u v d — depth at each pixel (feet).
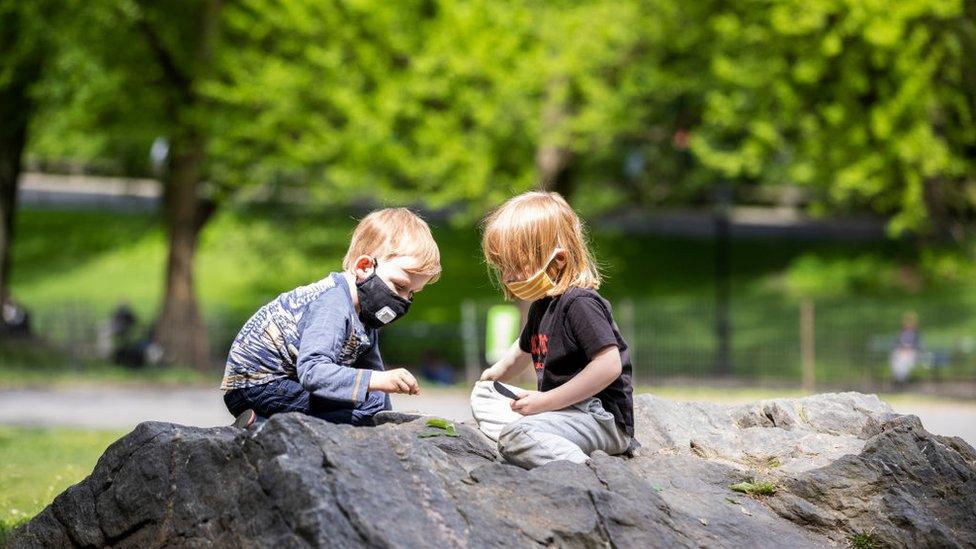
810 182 75.41
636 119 74.28
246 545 12.54
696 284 116.98
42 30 67.92
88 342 81.00
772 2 66.03
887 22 63.36
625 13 68.90
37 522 14.99
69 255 124.26
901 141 66.08
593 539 12.71
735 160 68.85
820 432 17.22
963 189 74.54
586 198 92.89
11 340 74.49
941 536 14.01
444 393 62.08
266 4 73.67
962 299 106.93
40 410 51.80
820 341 86.99
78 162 149.38
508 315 66.80
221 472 13.33
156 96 74.95
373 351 15.30
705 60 73.15
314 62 71.31
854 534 14.26
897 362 72.84
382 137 69.92
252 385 14.85
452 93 71.97
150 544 13.82
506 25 69.21
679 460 15.49
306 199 89.71
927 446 15.37
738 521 13.79
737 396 64.39
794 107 67.41
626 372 15.11
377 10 71.05
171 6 74.49
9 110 73.67
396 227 14.98
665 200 110.52
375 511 12.12
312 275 88.84
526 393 14.35
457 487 12.95
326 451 12.56
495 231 14.64
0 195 75.31
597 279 14.92
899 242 126.93
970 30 65.26
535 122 70.59
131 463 14.29
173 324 76.54
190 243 77.71
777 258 125.18
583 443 14.47
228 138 74.28
